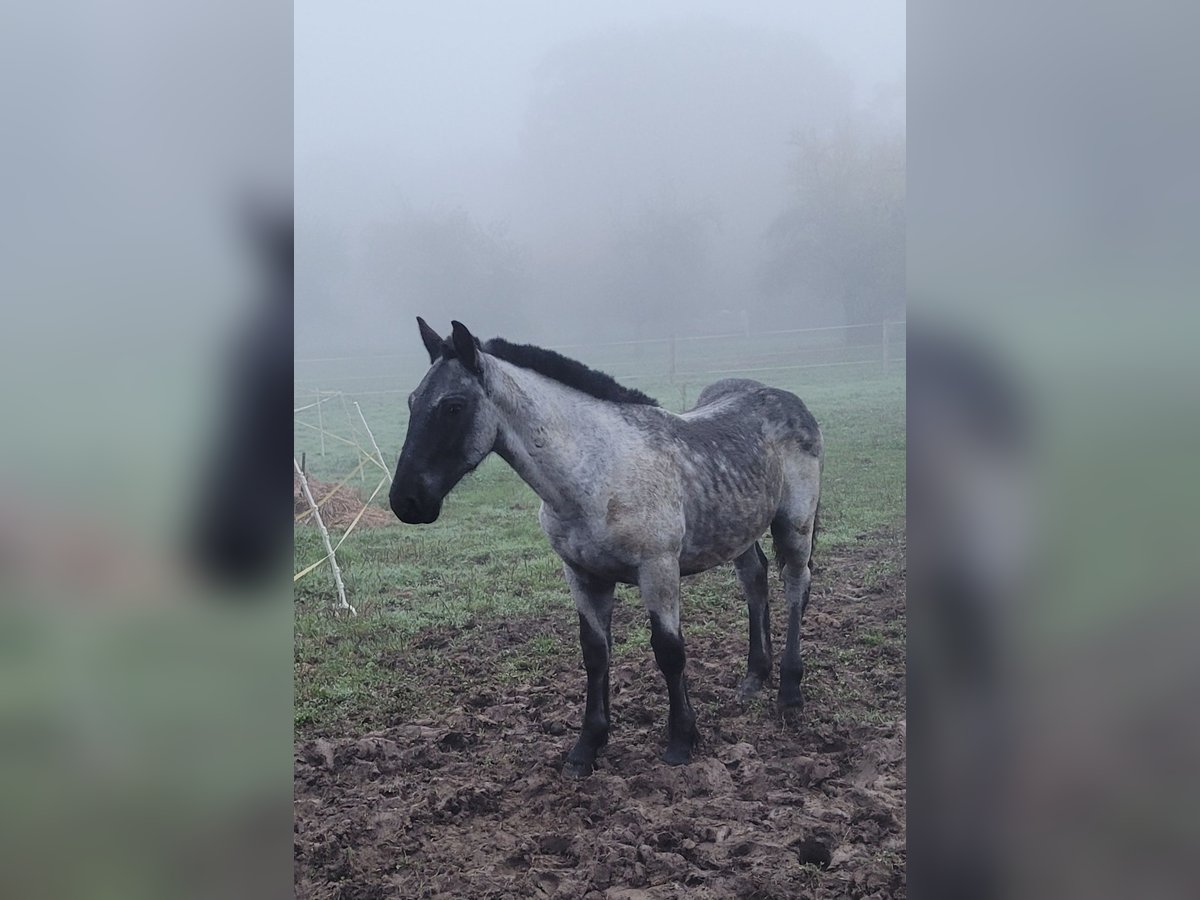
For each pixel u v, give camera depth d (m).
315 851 3.10
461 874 2.98
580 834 3.13
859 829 3.16
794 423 3.56
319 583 4.63
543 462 2.98
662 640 3.19
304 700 3.98
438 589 4.63
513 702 3.98
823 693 3.86
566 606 4.55
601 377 3.15
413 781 3.49
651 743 3.55
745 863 2.98
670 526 3.09
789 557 3.64
